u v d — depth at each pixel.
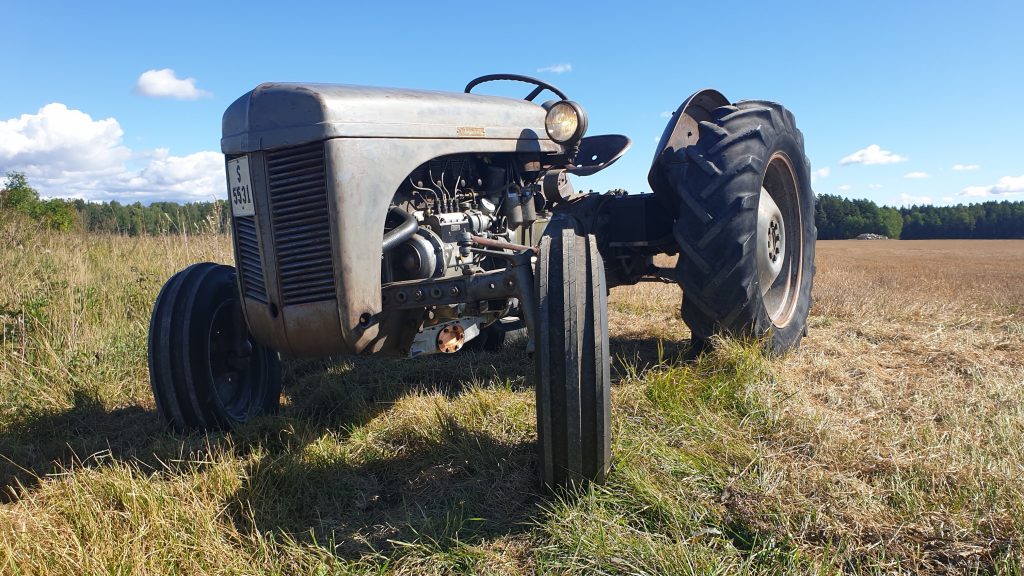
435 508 2.17
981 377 3.42
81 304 4.91
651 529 1.97
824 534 1.87
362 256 2.44
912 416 2.83
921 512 1.95
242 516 2.11
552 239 2.19
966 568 1.71
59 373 3.70
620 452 2.30
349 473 2.44
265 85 2.53
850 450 2.41
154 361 2.75
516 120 3.20
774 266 3.85
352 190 2.41
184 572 1.80
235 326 3.03
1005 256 35.94
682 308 3.47
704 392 2.95
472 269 2.62
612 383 3.41
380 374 3.78
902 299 6.75
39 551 1.79
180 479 2.28
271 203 2.49
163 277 5.89
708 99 3.81
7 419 3.21
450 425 2.66
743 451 2.40
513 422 2.73
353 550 1.93
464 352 4.35
